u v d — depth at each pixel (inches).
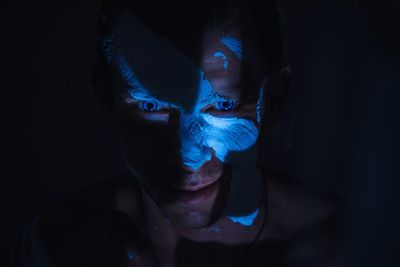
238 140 20.6
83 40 46.9
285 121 34.2
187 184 20.6
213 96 19.6
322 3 24.0
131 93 20.0
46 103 46.7
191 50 19.1
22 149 46.4
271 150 35.0
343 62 22.9
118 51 20.0
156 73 19.4
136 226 24.8
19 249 25.7
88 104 46.8
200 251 24.3
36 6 47.5
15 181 46.0
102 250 24.7
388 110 22.2
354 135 22.8
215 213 21.8
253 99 20.5
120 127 21.3
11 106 46.3
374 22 23.1
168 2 19.3
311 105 23.8
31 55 46.7
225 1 19.5
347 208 23.5
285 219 24.9
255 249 24.4
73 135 46.7
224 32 19.3
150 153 20.7
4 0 46.8
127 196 25.3
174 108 19.9
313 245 24.5
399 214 22.2
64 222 25.6
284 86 23.0
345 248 23.5
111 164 46.7
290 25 38.4
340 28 23.3
